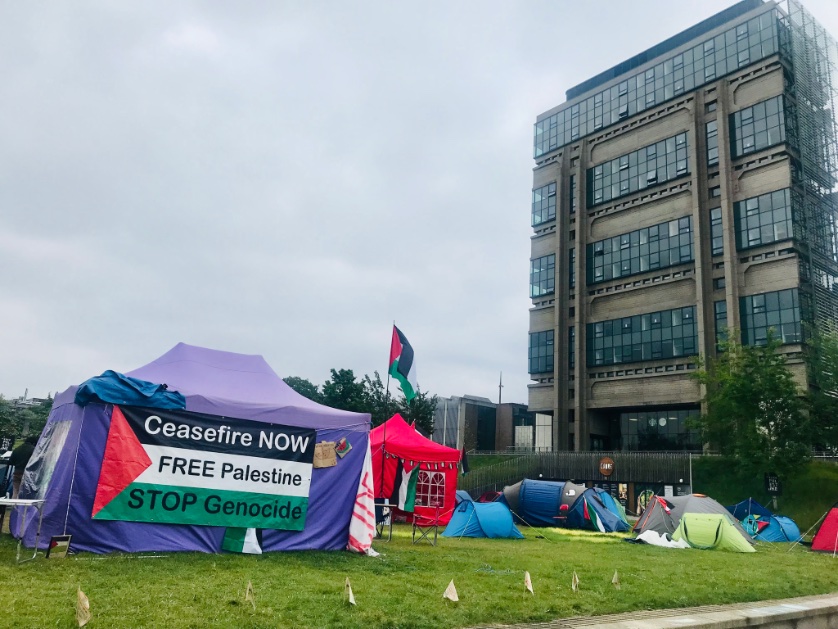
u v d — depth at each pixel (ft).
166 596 25.72
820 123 190.70
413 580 33.27
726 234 178.81
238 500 41.19
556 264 226.58
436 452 58.44
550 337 224.94
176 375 44.80
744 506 93.50
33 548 35.65
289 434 43.86
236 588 27.99
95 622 21.54
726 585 38.27
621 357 202.39
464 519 69.97
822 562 57.00
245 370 48.49
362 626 23.32
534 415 252.83
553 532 82.58
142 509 37.93
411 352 61.93
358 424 46.98
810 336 158.71
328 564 37.83
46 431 44.01
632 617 28.66
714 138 191.21
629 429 205.87
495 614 26.68
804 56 188.85
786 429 131.23
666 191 201.26
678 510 75.87
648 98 212.84
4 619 21.33
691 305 187.73
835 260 183.32
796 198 172.86
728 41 193.67
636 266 204.54
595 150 226.99
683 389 184.44
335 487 45.44
